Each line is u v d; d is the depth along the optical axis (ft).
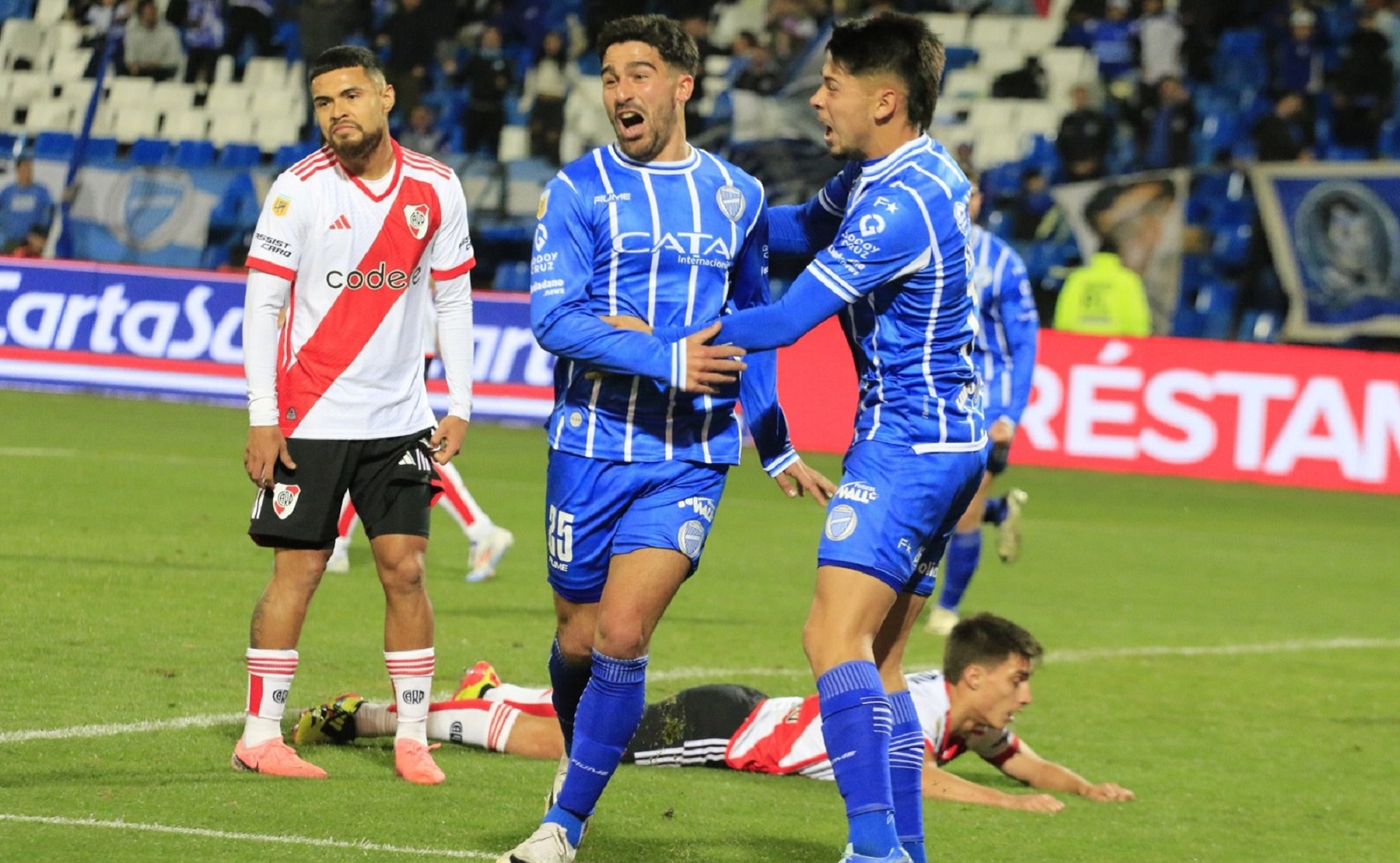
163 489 136.05
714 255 48.60
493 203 254.68
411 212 58.75
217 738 61.36
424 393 60.59
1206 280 232.73
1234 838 56.75
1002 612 107.24
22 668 70.69
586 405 48.16
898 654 50.21
